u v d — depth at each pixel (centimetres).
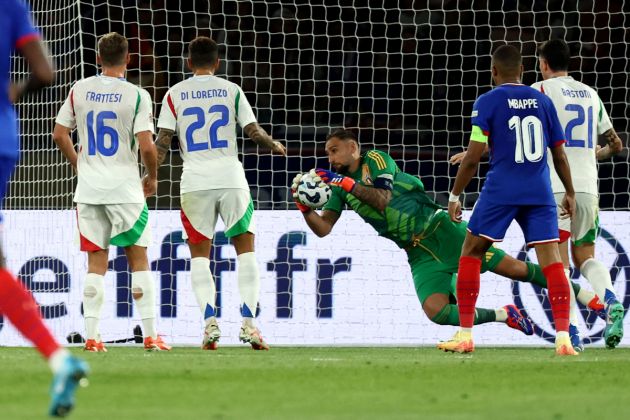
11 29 1566
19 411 1434
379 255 3506
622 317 2972
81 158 2806
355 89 5638
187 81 2995
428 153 5534
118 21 4897
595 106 2992
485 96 2541
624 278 3491
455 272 3088
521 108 2527
